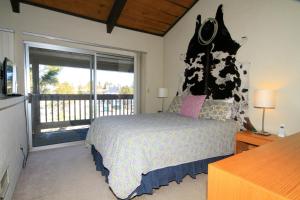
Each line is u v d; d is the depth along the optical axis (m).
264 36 2.64
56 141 3.67
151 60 4.49
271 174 0.75
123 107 4.68
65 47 3.52
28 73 3.16
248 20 2.83
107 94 4.38
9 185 1.68
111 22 3.59
